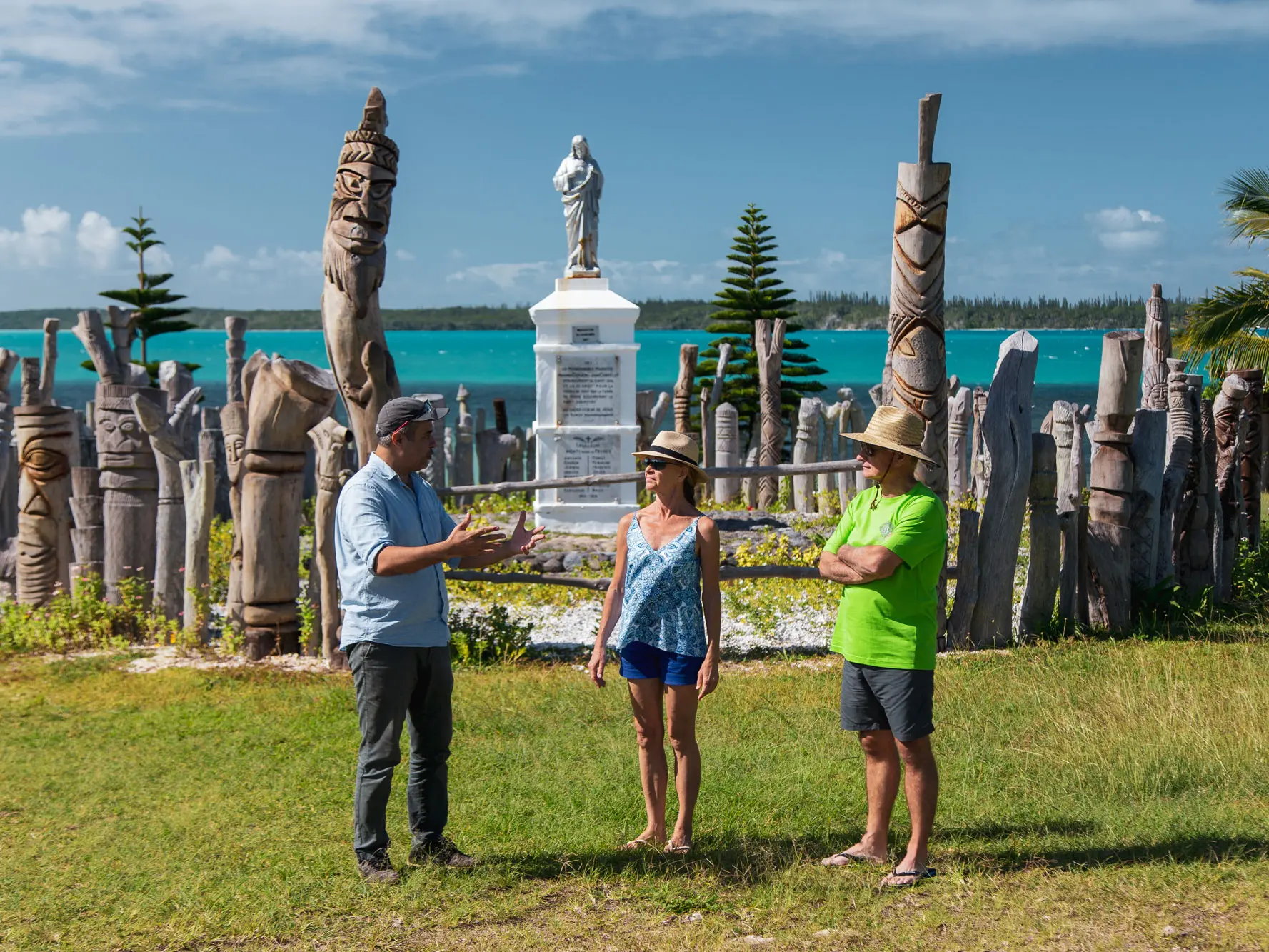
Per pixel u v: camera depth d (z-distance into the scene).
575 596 12.20
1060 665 8.59
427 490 5.26
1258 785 5.79
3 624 10.61
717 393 21.20
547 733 7.45
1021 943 4.07
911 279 9.52
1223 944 3.93
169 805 6.20
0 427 13.98
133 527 10.74
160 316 42.06
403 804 6.11
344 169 9.37
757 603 10.95
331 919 4.55
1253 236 21.84
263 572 9.73
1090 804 5.64
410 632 4.90
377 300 9.52
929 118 9.34
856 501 5.12
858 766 6.40
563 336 14.85
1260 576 11.95
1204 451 11.07
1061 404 17.17
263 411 9.55
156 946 4.36
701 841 5.30
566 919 4.48
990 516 9.52
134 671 9.39
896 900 4.55
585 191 15.15
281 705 8.30
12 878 5.12
